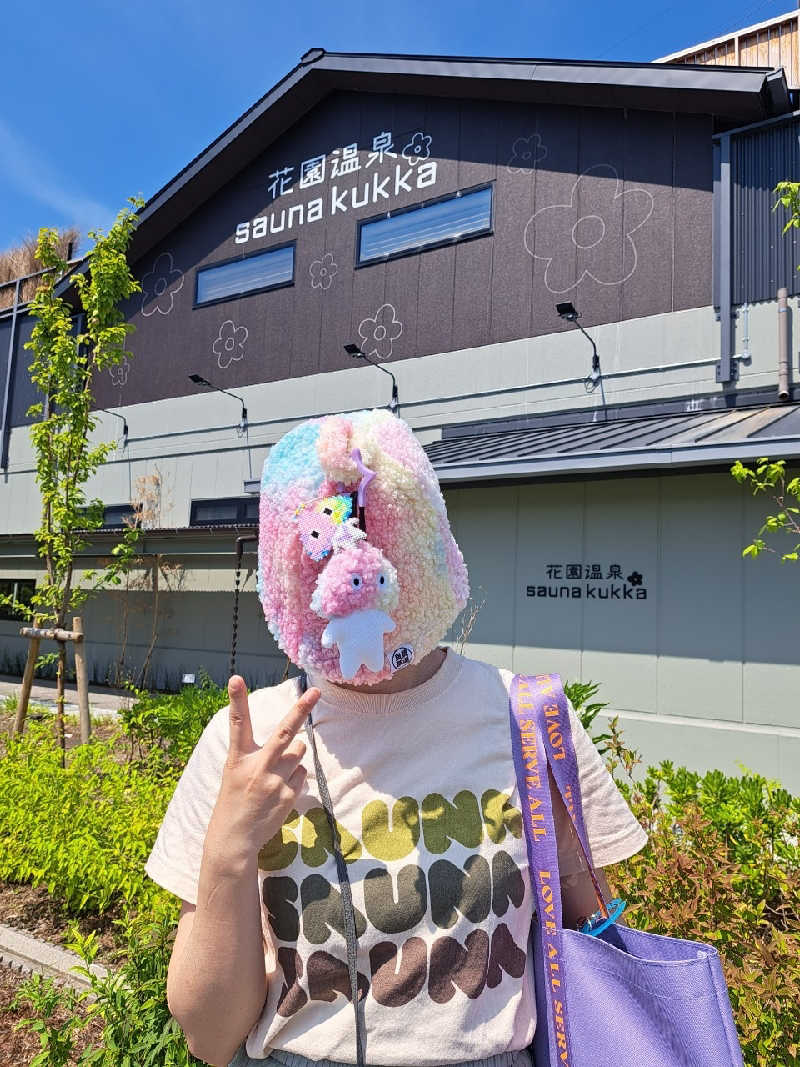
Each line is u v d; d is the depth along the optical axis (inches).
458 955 45.3
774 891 120.3
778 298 316.8
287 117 509.7
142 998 97.6
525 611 290.8
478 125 428.1
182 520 538.6
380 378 449.4
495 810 48.9
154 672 517.7
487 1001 45.9
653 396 349.7
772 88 320.2
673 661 260.4
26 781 188.4
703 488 262.7
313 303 492.4
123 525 544.4
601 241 374.3
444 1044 43.8
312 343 488.7
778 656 243.4
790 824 135.0
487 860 47.3
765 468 211.2
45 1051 102.3
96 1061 92.4
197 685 474.3
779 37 575.8
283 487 51.4
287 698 54.1
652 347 352.5
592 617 277.3
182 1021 45.8
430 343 430.6
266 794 44.2
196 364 549.3
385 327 452.4
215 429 532.1
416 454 52.6
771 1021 82.0
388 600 46.1
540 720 52.1
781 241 322.7
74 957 148.9
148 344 578.9
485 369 406.6
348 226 481.7
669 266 352.8
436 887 45.9
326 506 48.1
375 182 472.1
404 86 450.9
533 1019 48.7
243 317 529.0
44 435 300.0
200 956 43.9
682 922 96.1
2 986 146.2
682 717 256.5
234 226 544.7
